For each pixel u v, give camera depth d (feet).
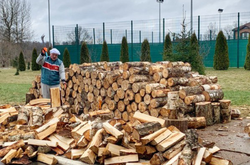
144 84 21.21
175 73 21.95
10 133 16.52
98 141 13.99
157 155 12.59
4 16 138.82
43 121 18.24
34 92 30.14
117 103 22.80
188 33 45.14
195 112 20.81
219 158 12.31
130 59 99.86
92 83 24.75
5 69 123.44
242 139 17.38
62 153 14.98
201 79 23.90
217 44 81.20
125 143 14.11
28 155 14.71
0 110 19.72
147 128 13.53
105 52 90.89
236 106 28.86
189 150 11.91
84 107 25.91
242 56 89.56
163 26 92.38
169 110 15.66
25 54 146.00
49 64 24.07
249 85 47.29
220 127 20.52
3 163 14.30
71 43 102.12
